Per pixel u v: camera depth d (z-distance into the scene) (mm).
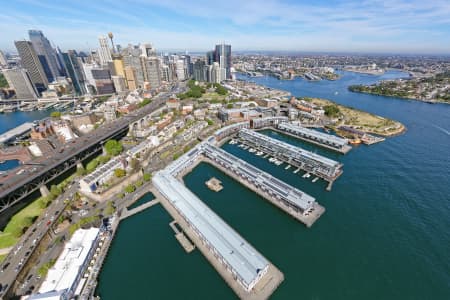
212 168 198000
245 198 158500
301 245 119312
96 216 128375
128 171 181875
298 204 138500
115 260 109875
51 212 137750
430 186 168125
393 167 195125
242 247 107812
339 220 136875
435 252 115375
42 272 97688
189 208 134750
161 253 113562
